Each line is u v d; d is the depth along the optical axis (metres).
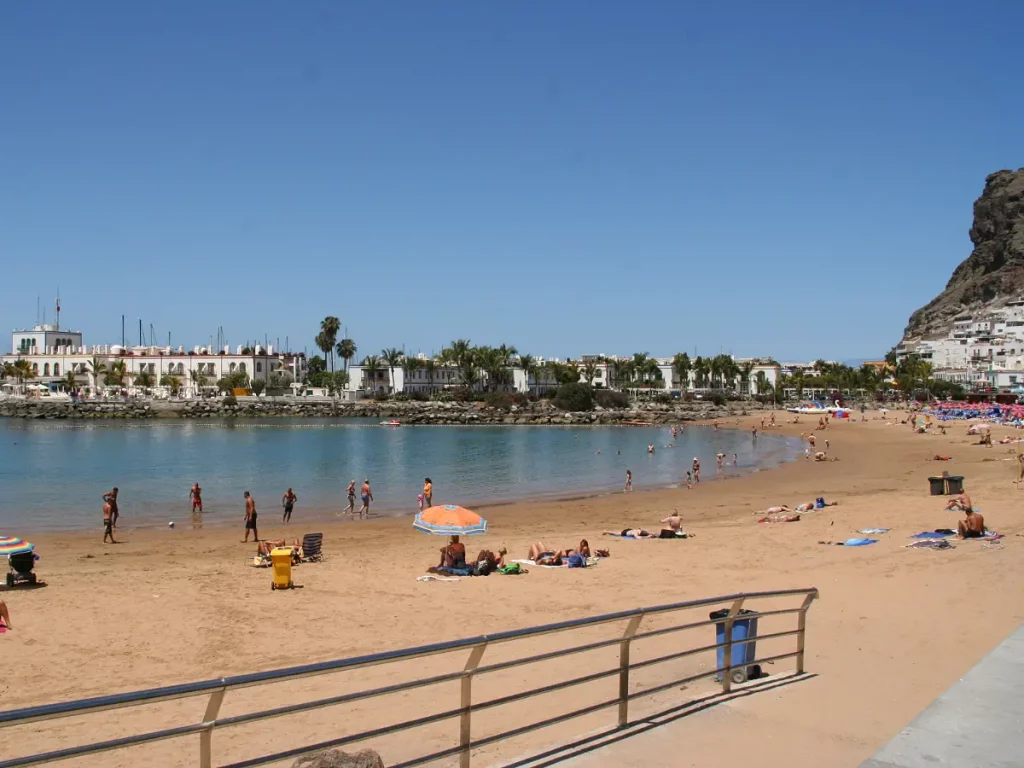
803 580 17.45
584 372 198.75
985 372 183.12
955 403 158.12
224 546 28.17
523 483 52.75
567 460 71.38
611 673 7.41
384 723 9.18
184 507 40.81
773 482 50.22
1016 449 65.69
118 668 12.34
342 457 74.12
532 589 17.89
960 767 5.78
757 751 7.02
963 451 67.44
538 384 188.25
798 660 9.90
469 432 115.75
